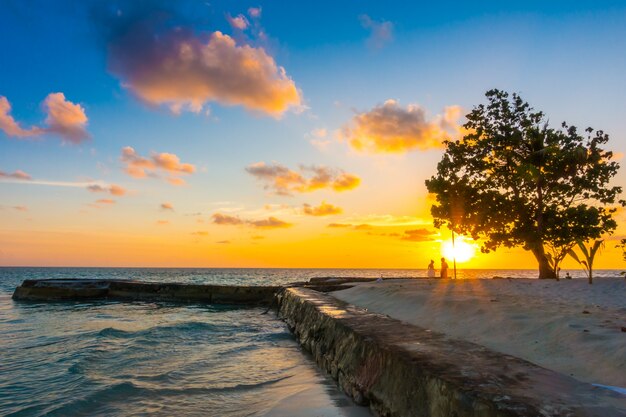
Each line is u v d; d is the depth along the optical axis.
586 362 4.74
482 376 4.07
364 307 12.31
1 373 9.05
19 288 31.69
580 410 3.11
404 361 4.83
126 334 14.55
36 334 14.93
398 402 4.73
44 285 31.31
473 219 22.27
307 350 10.91
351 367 6.64
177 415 6.23
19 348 12.05
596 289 12.55
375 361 5.72
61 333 15.10
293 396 6.83
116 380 8.23
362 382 5.97
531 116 22.03
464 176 23.08
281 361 10.06
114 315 22.16
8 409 6.69
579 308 8.24
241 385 7.86
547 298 10.57
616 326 6.05
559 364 4.88
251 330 15.91
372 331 7.03
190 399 7.00
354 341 6.89
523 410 3.11
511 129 21.81
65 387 7.84
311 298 14.68
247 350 11.60
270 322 18.72
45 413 6.39
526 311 7.77
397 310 10.62
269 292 28.27
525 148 22.08
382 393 5.22
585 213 19.97
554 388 3.66
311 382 7.78
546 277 20.92
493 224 21.94
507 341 6.18
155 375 8.63
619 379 4.12
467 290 13.11
